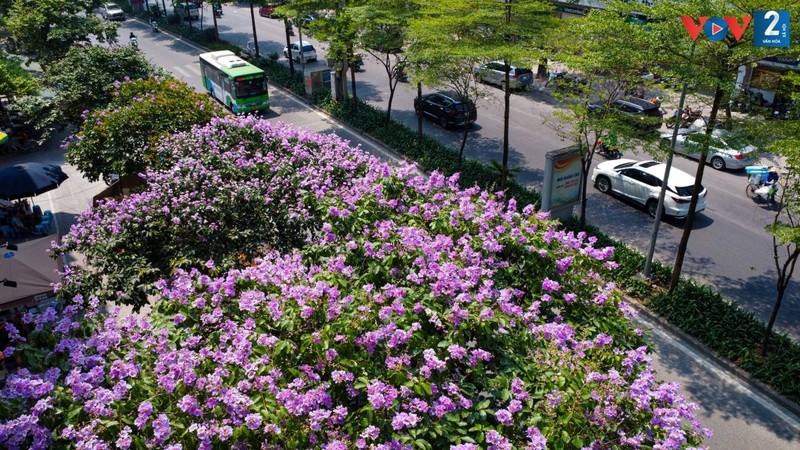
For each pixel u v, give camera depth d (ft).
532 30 53.78
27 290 35.35
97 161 48.93
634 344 25.77
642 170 60.08
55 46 91.25
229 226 35.88
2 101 79.77
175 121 48.73
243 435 18.01
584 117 47.70
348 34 75.56
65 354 20.56
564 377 19.84
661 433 19.99
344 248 27.04
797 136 34.91
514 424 19.34
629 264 48.01
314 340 20.17
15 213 58.44
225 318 23.09
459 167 66.33
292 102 97.40
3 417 18.25
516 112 91.71
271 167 39.32
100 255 34.04
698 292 43.04
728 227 56.65
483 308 22.02
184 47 138.72
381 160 73.20
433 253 25.59
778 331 41.96
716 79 34.22
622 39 39.14
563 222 55.47
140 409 17.65
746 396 36.09
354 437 18.38
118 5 193.06
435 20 55.77
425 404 18.70
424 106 87.71
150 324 22.79
